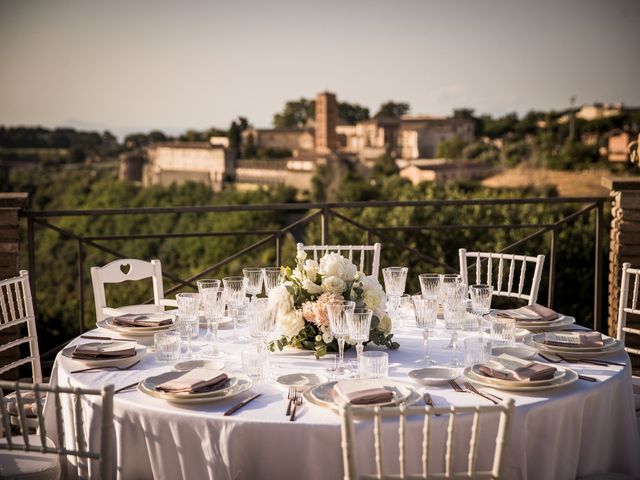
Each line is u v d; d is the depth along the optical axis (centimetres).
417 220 1042
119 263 326
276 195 4725
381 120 8450
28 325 302
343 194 4300
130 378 220
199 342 266
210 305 241
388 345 251
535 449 195
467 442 188
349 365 234
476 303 239
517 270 797
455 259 988
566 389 206
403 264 991
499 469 158
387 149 7462
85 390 171
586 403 207
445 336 274
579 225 913
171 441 191
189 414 187
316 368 231
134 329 267
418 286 986
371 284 252
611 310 423
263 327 215
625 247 413
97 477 212
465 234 987
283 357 245
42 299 2936
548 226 446
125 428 197
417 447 185
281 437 181
